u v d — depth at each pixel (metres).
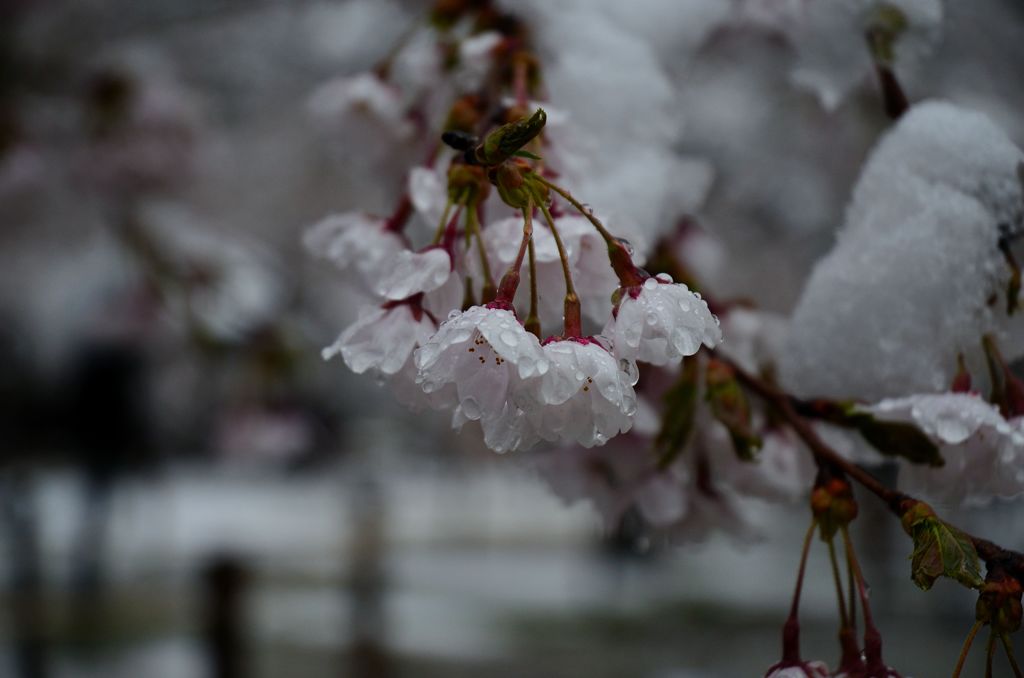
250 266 1.02
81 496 2.29
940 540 0.30
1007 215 0.36
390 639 1.75
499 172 0.30
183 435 2.90
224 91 1.16
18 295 1.54
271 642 1.67
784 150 0.88
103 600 1.97
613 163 0.38
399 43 0.43
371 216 0.36
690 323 0.29
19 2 0.96
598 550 2.64
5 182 0.96
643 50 0.39
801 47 0.41
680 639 1.79
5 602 1.93
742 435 0.35
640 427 0.38
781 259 1.04
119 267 1.25
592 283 0.32
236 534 3.02
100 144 0.99
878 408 0.34
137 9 0.99
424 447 3.97
